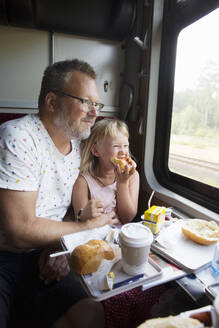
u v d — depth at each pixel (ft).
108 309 1.88
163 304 2.20
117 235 2.70
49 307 3.16
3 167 2.82
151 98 5.27
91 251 2.12
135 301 2.00
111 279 1.98
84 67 3.45
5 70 5.68
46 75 3.53
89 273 2.08
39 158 3.22
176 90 4.91
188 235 2.70
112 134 4.18
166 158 5.39
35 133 3.27
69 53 6.09
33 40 5.74
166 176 5.45
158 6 4.90
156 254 2.47
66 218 4.22
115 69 6.61
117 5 5.37
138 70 5.73
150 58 5.08
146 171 5.57
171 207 4.49
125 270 2.10
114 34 5.97
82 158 4.32
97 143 4.32
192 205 4.20
